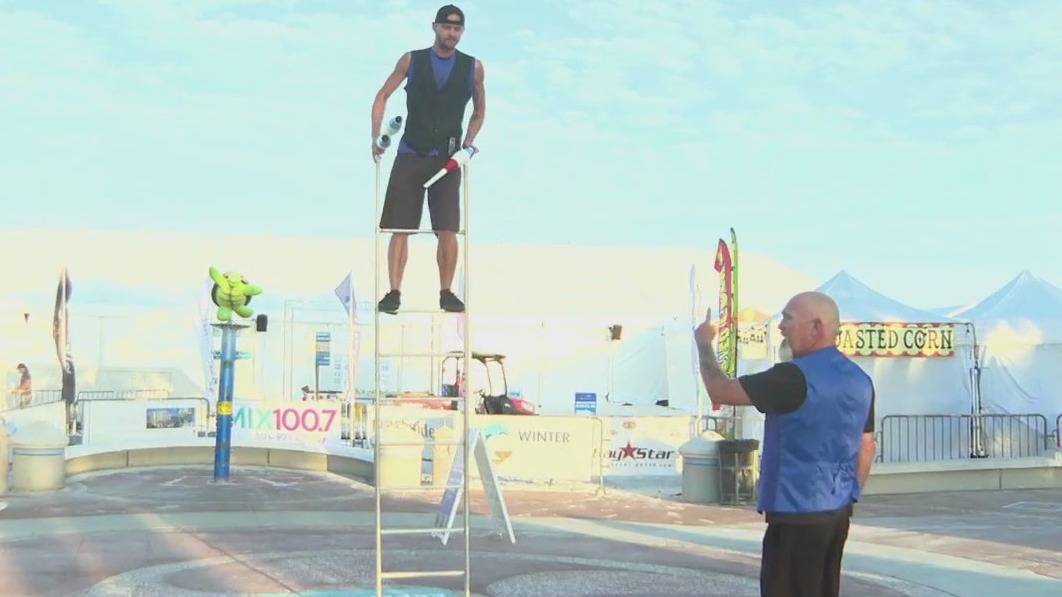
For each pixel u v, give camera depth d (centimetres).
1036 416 1847
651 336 3089
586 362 3075
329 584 816
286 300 2956
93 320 2916
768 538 458
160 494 1442
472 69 680
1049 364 1912
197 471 1762
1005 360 1911
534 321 3097
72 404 2003
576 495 1502
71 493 1441
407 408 1589
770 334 1839
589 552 1005
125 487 1520
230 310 1628
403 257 695
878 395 1811
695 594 805
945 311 2856
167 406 1894
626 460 1742
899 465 1656
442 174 651
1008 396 1898
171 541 1029
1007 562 991
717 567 931
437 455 1498
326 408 1889
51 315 2841
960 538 1151
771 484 453
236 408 1900
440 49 673
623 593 806
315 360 2791
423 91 672
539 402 2997
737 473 1428
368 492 1499
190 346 2983
